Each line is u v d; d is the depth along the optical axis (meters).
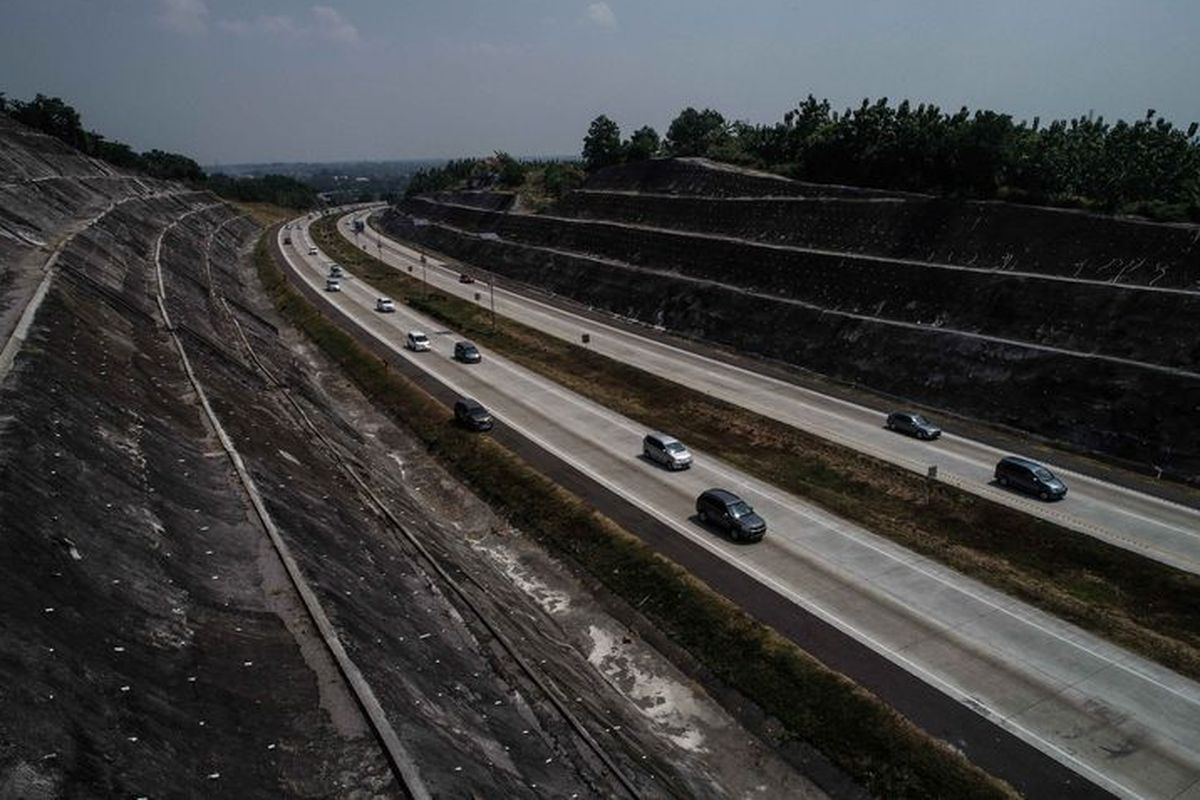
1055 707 20.84
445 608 23.03
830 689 21.58
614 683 23.34
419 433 42.66
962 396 43.28
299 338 64.50
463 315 70.56
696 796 18.06
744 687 22.41
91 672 13.12
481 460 37.97
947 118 62.62
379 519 28.22
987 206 52.78
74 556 16.08
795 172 74.00
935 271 50.44
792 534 30.20
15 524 15.48
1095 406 38.03
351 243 124.31
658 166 91.25
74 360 27.30
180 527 20.38
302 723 14.65
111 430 23.48
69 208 64.62
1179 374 36.12
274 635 17.17
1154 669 22.44
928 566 27.98
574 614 26.72
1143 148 50.69
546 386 50.03
